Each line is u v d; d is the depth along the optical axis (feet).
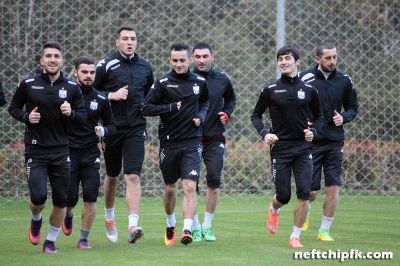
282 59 77.71
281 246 76.79
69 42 124.16
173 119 79.10
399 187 128.47
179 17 127.24
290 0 129.90
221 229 92.73
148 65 86.84
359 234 87.51
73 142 77.71
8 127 122.52
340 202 125.90
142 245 78.69
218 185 83.46
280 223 99.55
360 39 127.75
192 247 76.23
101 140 84.74
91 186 77.51
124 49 84.99
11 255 70.79
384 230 91.35
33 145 72.54
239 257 68.85
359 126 127.44
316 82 85.76
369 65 127.65
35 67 123.24
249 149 126.62
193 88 79.61
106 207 83.41
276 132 78.64
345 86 86.43
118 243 81.10
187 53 79.71
